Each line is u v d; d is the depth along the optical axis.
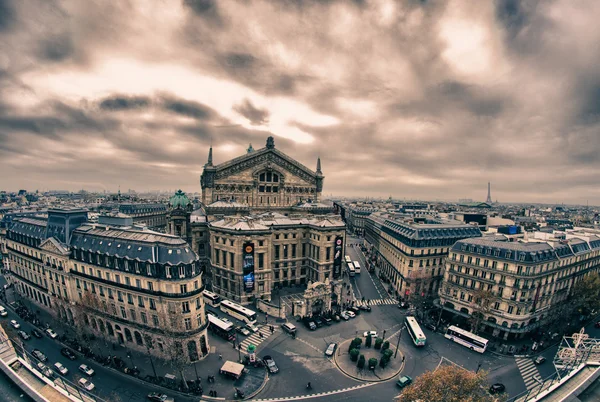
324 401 60.78
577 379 42.06
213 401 60.12
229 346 79.38
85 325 85.50
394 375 68.88
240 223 106.69
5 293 110.75
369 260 168.38
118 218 90.38
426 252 110.94
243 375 68.06
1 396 30.44
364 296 117.62
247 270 103.88
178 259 70.12
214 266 113.12
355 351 73.00
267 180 153.75
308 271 124.94
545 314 88.94
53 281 90.44
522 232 130.12
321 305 98.12
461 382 47.88
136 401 59.34
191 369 69.75
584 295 93.00
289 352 77.44
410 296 105.00
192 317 71.31
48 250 87.94
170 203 139.00
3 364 33.72
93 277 79.50
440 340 84.81
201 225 125.56
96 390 61.84
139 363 71.19
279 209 157.12
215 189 142.38
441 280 114.81
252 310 100.12
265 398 61.34
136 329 74.31
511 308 83.44
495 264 86.44
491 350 79.75
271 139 150.88
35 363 44.84
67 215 89.06
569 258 92.94
